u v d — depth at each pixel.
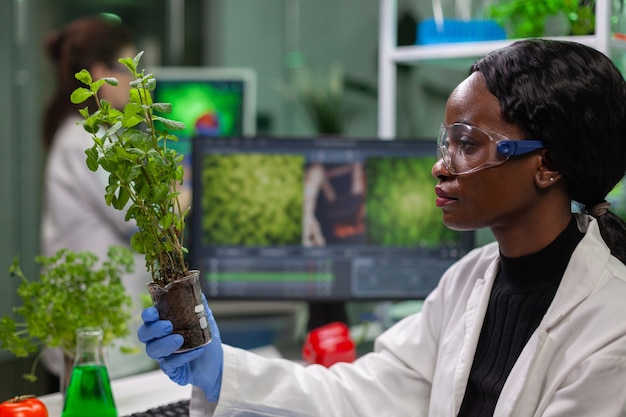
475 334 1.22
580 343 1.08
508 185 1.10
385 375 1.36
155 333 1.10
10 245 3.83
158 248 1.11
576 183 1.11
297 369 1.34
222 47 5.19
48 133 2.60
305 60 5.42
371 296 2.08
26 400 1.36
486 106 1.10
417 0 2.34
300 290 2.08
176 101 3.29
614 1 1.76
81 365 1.32
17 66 3.94
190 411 1.30
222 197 2.06
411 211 2.08
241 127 3.32
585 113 1.07
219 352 1.27
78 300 1.56
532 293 1.17
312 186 2.07
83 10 4.35
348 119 5.23
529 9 1.99
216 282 2.07
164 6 4.96
